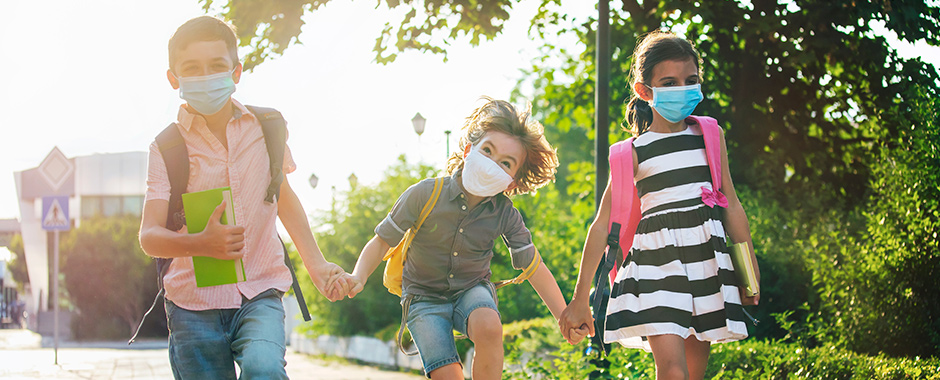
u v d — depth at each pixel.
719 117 8.62
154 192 3.14
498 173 3.79
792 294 8.09
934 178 6.44
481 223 4.03
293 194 3.62
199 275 3.00
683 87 3.81
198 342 3.12
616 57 8.88
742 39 8.16
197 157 3.22
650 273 3.79
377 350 15.45
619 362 6.33
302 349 21.03
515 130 3.89
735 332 3.68
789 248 8.14
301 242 3.61
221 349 3.16
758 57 8.45
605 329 3.89
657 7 8.34
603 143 7.15
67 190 29.48
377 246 4.03
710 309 3.72
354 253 17.08
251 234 3.27
